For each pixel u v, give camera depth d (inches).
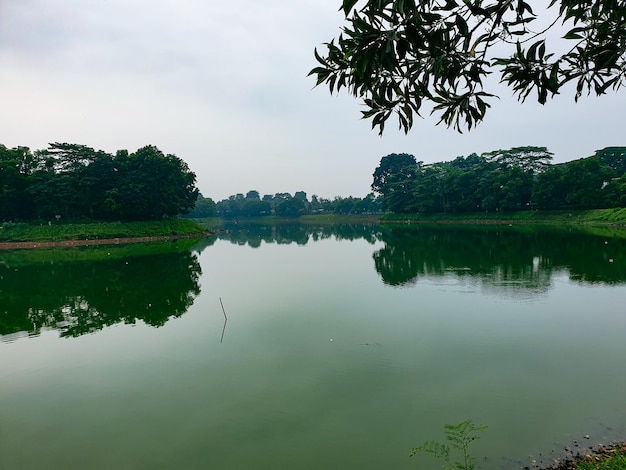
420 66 145.8
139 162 2536.9
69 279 1024.9
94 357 482.0
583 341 466.0
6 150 2287.2
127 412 350.6
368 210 5187.0
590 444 272.7
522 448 272.5
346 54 141.6
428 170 3617.1
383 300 694.5
